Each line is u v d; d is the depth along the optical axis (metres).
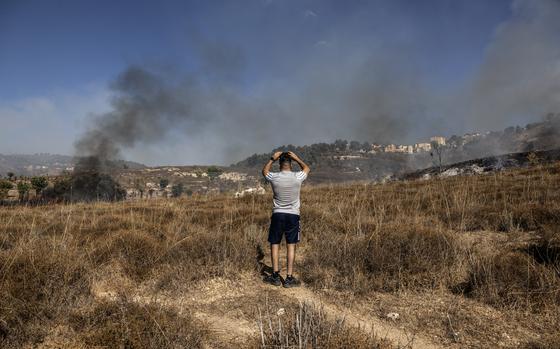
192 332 4.11
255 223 9.61
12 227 8.59
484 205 10.81
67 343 3.80
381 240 6.74
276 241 6.18
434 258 6.25
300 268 6.88
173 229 8.63
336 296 5.54
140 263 6.41
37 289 4.65
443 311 4.95
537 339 4.13
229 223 9.73
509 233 8.12
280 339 3.67
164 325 4.05
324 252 6.94
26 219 10.89
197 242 7.25
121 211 12.47
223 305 5.27
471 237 8.10
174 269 6.28
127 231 7.46
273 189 6.22
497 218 9.10
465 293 5.47
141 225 8.87
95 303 4.83
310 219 9.54
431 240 6.70
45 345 3.91
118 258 6.54
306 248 8.00
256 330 4.45
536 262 5.86
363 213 10.37
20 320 4.13
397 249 6.34
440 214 10.25
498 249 6.87
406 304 5.21
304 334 3.72
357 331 3.96
